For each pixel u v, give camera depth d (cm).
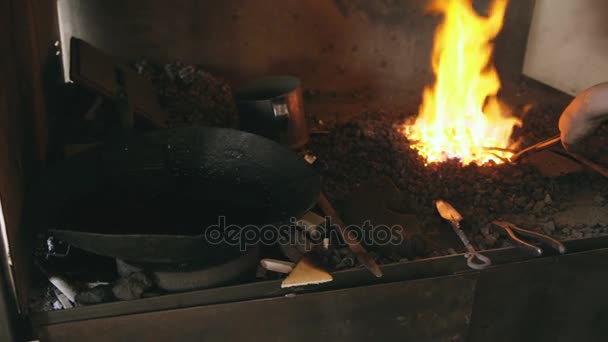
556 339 166
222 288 140
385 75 263
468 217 168
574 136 166
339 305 145
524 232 156
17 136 146
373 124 220
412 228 157
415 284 147
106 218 143
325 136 210
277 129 191
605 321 167
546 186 183
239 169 153
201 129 158
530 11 262
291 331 146
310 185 141
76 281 146
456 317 154
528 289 156
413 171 188
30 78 164
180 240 122
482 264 149
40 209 136
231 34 246
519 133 222
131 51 243
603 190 181
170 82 238
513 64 271
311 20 249
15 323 133
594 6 243
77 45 195
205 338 143
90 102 206
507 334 161
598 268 158
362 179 187
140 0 236
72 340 138
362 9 251
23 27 162
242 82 255
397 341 154
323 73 259
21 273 136
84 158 151
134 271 141
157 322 139
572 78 259
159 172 155
